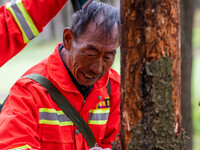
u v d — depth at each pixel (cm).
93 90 291
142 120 224
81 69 263
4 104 271
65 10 924
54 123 273
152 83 218
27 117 258
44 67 287
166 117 222
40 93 270
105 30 250
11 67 1698
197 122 1019
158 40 216
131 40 221
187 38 551
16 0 262
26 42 263
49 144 274
